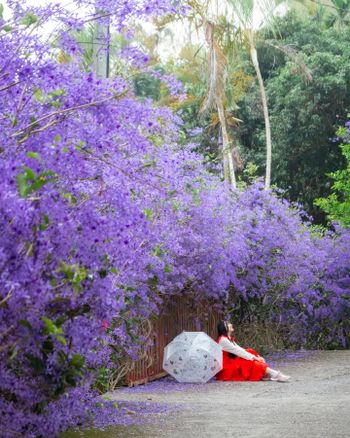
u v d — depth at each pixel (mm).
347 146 26234
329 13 43125
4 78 6391
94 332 6539
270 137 36812
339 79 39469
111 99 6598
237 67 39656
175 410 10531
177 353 14625
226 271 16938
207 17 29312
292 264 20797
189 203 14281
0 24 6383
